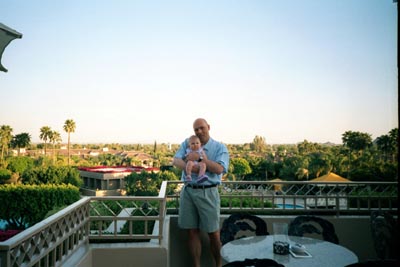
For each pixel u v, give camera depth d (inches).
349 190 199.0
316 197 197.5
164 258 149.5
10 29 82.4
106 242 158.6
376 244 140.6
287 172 1827.0
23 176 1656.0
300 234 138.6
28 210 789.9
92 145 7342.5
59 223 119.3
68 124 3228.3
